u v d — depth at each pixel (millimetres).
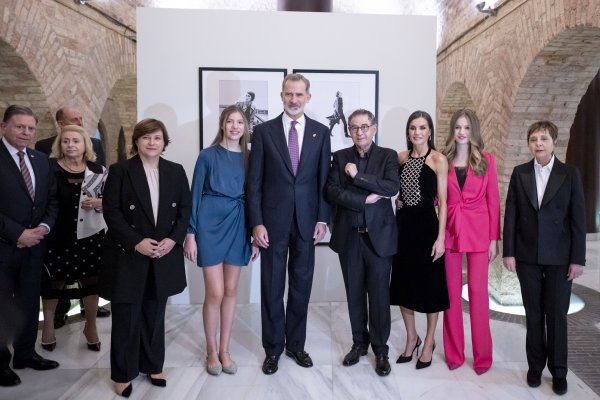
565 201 2488
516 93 4809
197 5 6574
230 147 2748
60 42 5117
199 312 3887
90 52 5789
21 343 2787
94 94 5930
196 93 3930
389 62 3992
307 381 2703
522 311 4039
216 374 2771
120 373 2477
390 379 2727
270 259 2734
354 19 3957
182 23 3883
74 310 3939
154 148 2430
